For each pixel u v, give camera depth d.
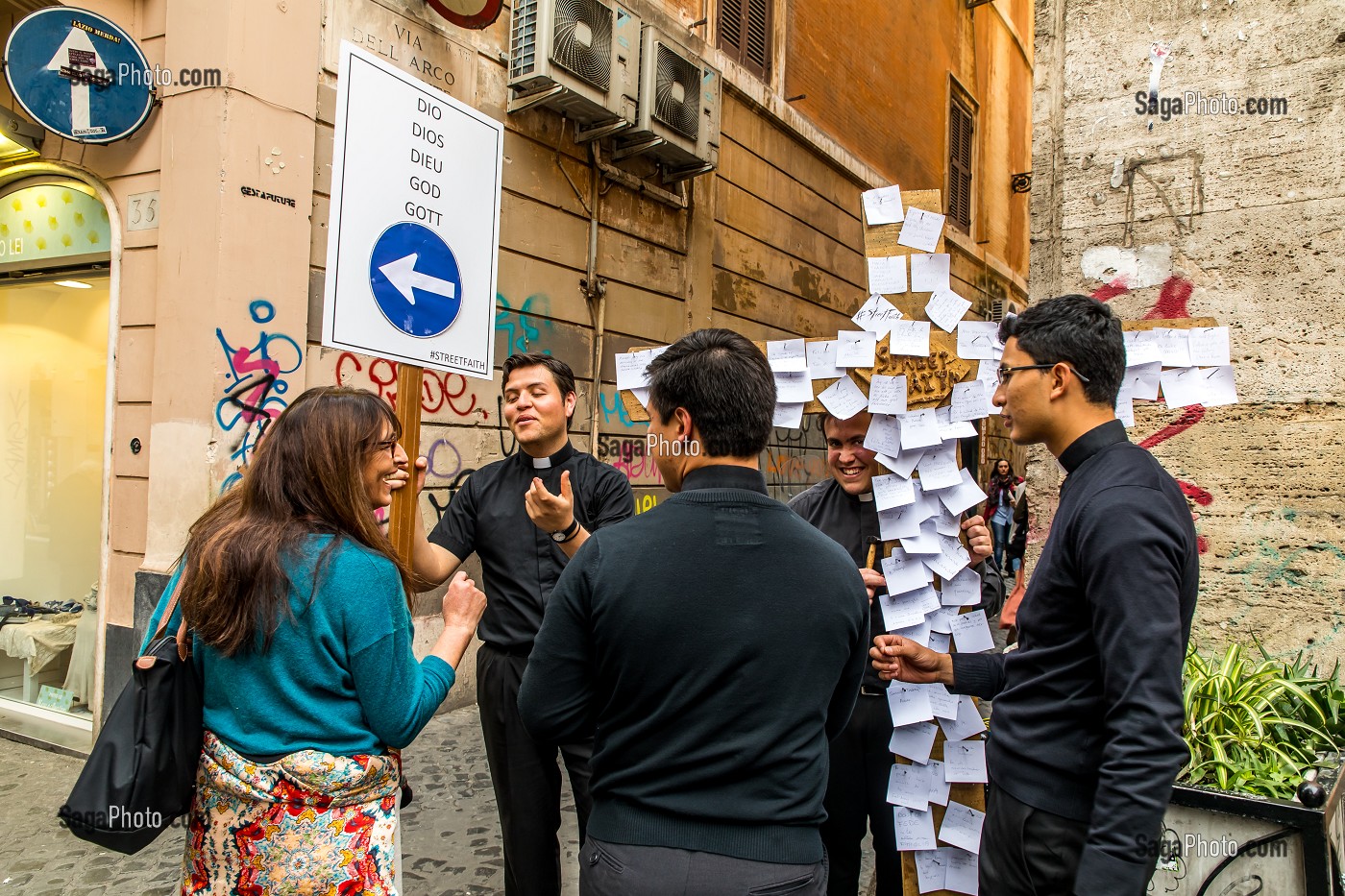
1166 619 1.41
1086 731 1.54
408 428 2.25
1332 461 3.19
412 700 1.54
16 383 4.95
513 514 2.58
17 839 3.31
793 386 2.41
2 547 4.97
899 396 2.28
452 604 1.82
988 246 14.68
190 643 1.48
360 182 2.17
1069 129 3.73
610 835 1.37
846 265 10.32
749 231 8.38
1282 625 3.26
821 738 1.44
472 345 2.47
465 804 3.78
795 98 9.05
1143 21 3.58
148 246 4.36
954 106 13.62
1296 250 3.27
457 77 5.32
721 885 1.28
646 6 6.83
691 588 1.36
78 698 4.59
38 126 4.36
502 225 5.65
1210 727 2.37
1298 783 2.13
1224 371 2.04
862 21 10.68
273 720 1.45
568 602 1.41
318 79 4.56
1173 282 3.49
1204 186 3.45
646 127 6.27
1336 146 3.21
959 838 2.24
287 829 1.43
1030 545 3.72
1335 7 3.22
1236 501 3.36
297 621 1.44
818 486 2.70
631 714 1.38
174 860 3.19
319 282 4.61
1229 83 3.41
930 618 2.32
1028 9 17.34
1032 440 1.74
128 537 4.37
